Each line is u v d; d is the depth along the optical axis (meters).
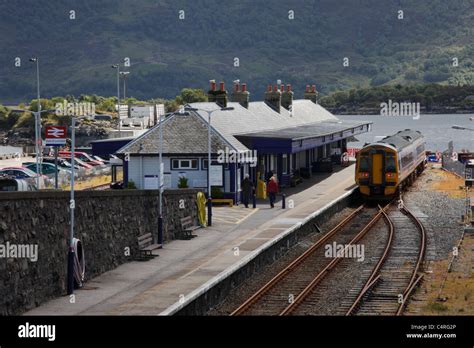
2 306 31.09
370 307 38.12
